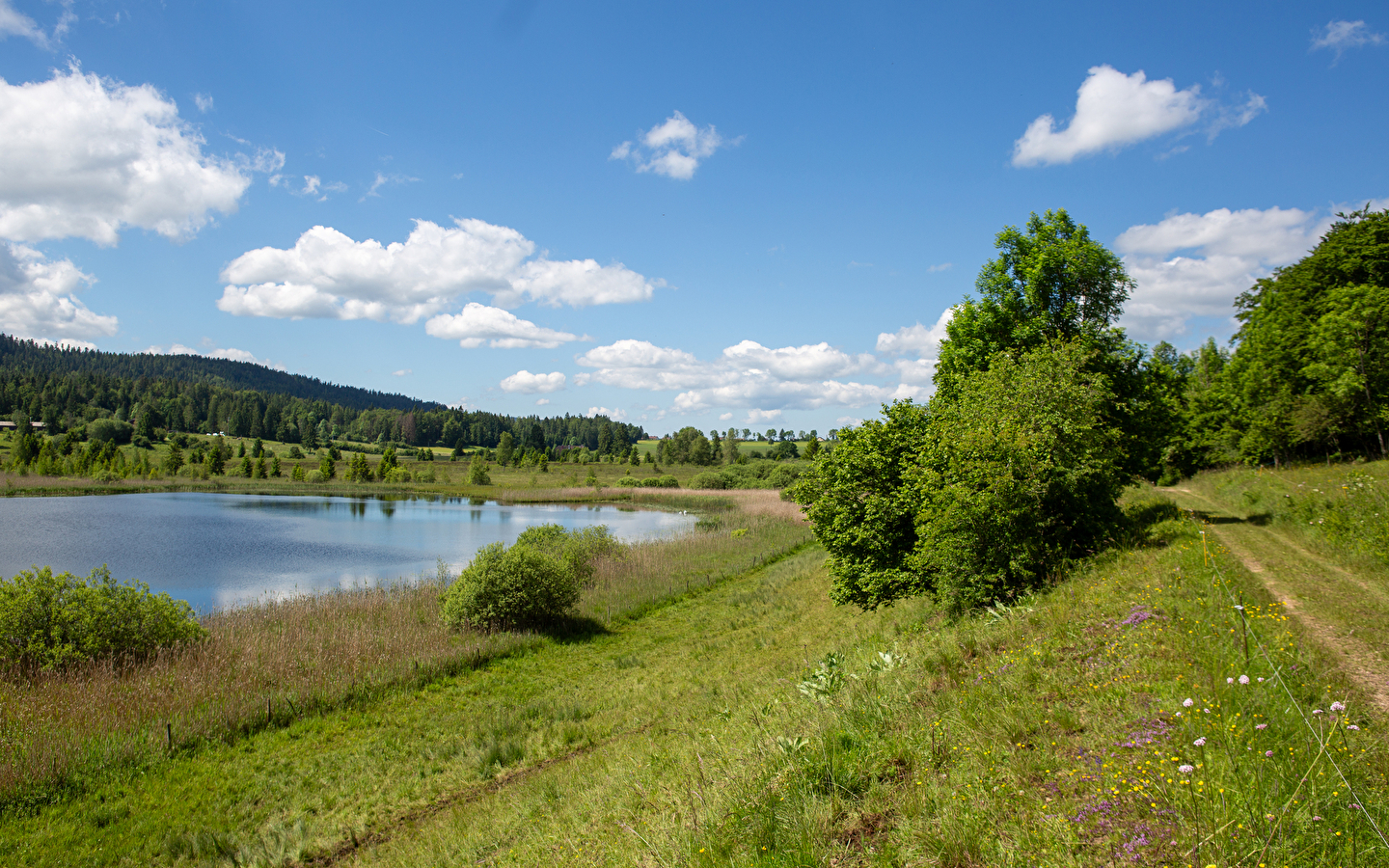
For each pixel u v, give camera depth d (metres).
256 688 14.71
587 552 30.20
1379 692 6.14
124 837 9.90
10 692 12.88
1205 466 45.94
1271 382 34.25
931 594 15.93
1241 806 4.12
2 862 9.23
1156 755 5.11
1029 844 4.49
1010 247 24.22
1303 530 16.59
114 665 14.70
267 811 10.67
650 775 9.00
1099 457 15.13
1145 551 13.84
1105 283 22.94
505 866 7.72
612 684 16.47
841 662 11.02
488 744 12.76
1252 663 6.53
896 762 6.40
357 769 12.02
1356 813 3.99
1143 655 7.52
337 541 43.78
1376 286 28.52
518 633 20.25
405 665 16.77
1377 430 27.23
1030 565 13.92
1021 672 7.84
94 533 43.72
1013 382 15.77
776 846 5.38
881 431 17.66
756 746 7.99
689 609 25.12
